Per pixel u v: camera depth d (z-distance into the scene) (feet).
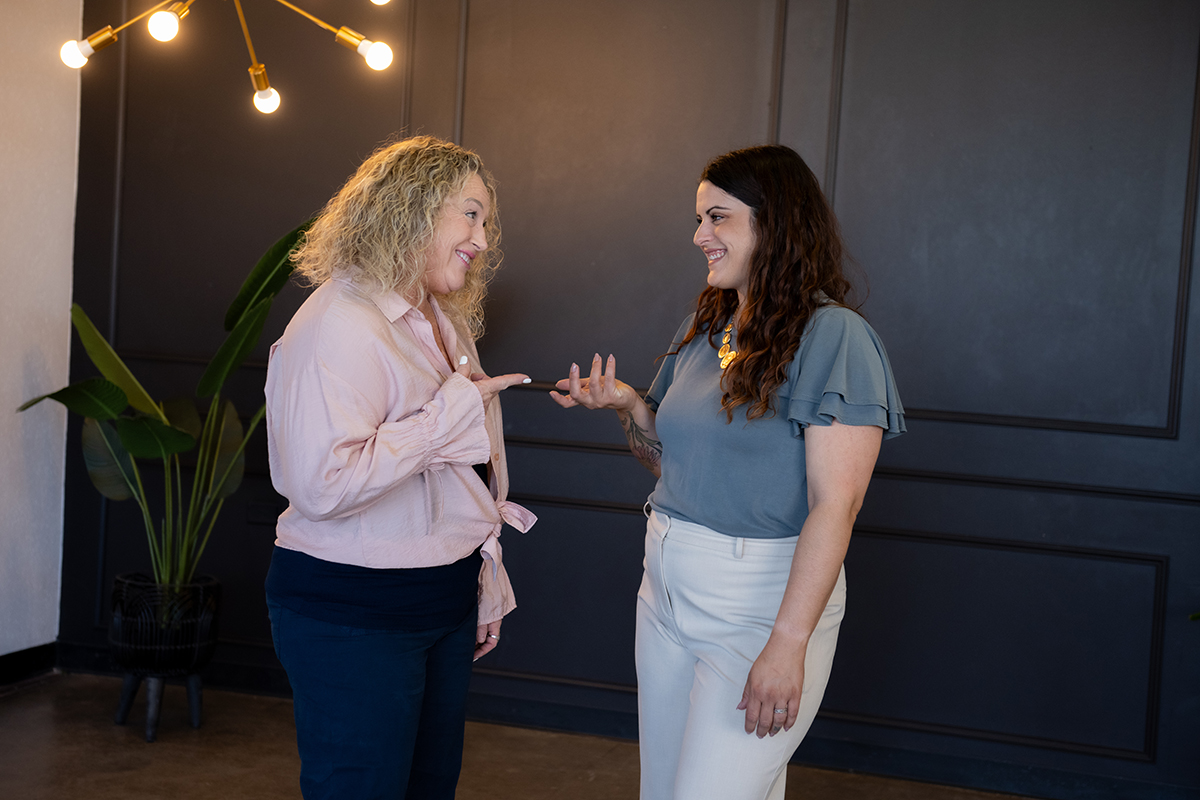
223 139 11.47
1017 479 9.98
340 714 5.06
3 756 9.39
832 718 10.35
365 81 11.18
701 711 5.20
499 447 6.09
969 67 9.98
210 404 11.55
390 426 4.92
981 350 10.05
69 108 11.60
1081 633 9.92
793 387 5.08
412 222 5.14
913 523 10.21
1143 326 9.74
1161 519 9.74
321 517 4.82
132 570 11.80
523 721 11.07
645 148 10.67
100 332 11.76
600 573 10.91
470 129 11.03
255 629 11.58
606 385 6.16
